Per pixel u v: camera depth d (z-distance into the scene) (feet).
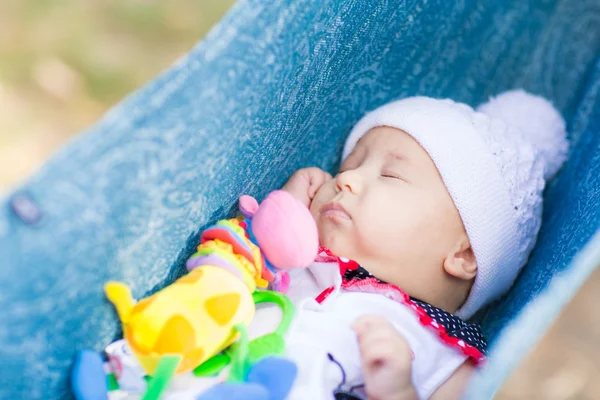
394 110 4.48
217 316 2.92
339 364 3.52
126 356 2.99
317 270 3.98
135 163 2.70
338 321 3.66
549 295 2.76
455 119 4.42
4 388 2.59
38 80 7.86
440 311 3.89
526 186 4.55
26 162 7.20
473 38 5.33
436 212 4.19
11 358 2.56
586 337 6.47
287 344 3.50
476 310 4.59
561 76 5.48
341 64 4.15
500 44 5.49
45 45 8.14
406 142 4.34
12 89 7.73
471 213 4.22
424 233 4.16
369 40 4.36
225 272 3.08
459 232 4.27
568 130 5.25
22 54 8.04
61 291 2.63
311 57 3.59
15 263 2.42
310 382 3.32
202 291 2.94
